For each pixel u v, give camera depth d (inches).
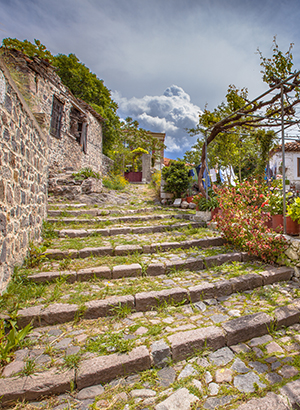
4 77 98.9
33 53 284.0
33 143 153.9
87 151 486.3
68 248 154.3
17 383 65.4
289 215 148.5
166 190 360.5
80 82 564.7
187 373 75.0
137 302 103.7
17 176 118.6
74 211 249.0
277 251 145.4
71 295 106.3
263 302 112.4
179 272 137.5
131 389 69.1
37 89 303.3
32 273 120.0
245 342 89.4
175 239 181.6
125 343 80.5
